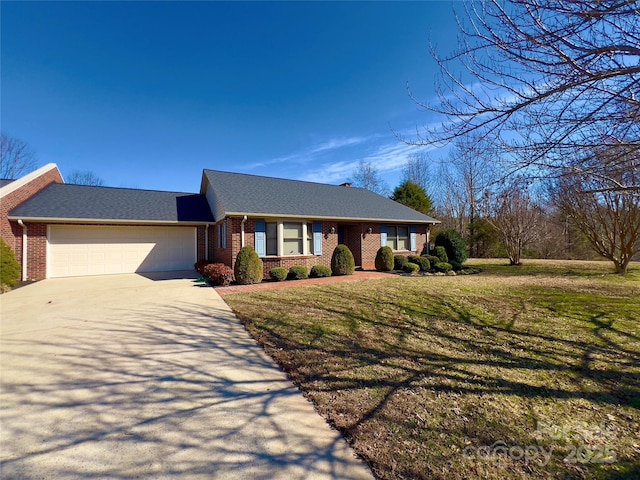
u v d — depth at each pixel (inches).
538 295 320.5
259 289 368.5
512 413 108.3
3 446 91.4
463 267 635.5
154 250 555.5
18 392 125.0
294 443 92.3
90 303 293.4
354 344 179.8
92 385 131.4
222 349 174.1
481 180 159.6
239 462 84.0
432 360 156.5
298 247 512.4
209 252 596.1
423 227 697.6
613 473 78.7
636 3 78.2
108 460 85.3
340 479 77.0
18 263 396.8
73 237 490.6
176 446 91.4
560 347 174.6
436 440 92.7
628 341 183.3
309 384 131.0
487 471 79.3
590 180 120.3
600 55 90.9
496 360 156.6
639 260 664.4
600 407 112.6
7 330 209.9
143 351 171.2
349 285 395.9
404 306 274.8
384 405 113.7
